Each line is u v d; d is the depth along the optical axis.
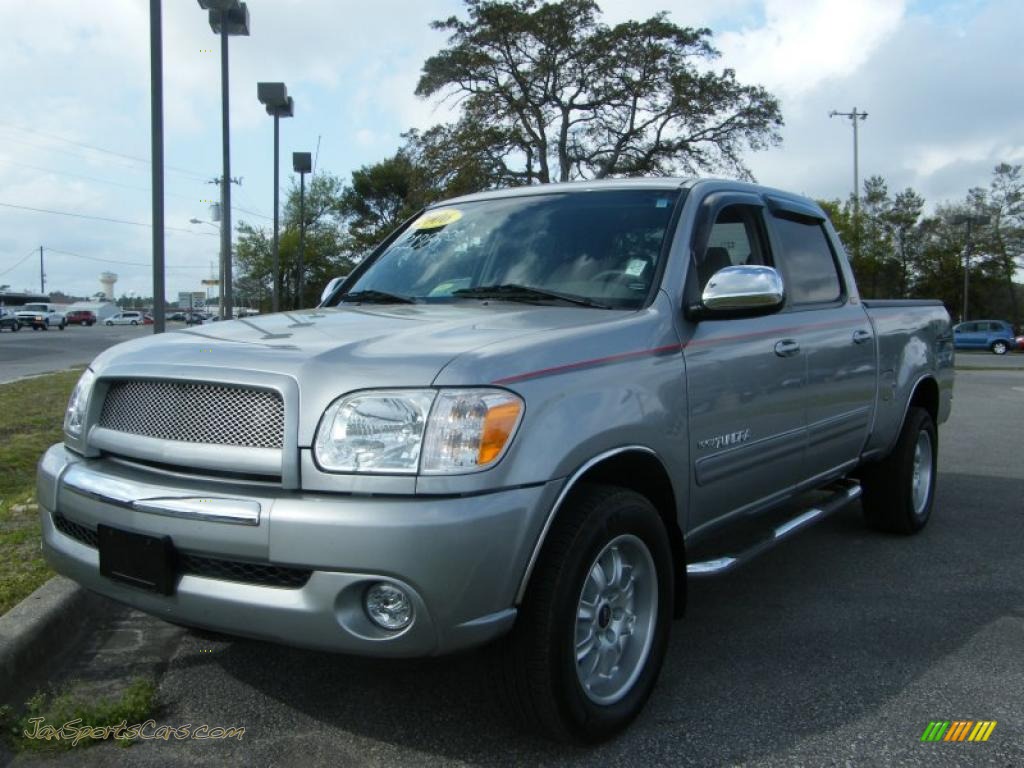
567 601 2.62
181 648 3.63
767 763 2.75
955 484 7.28
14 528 4.91
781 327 3.96
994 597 4.38
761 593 4.44
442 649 2.44
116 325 82.00
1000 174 58.09
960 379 21.48
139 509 2.63
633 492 2.93
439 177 34.38
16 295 91.19
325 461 2.47
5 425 8.79
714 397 3.39
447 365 2.53
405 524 2.36
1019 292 62.22
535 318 3.09
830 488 5.24
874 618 4.07
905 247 59.06
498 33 33.56
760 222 4.22
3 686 3.09
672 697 3.23
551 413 2.63
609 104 35.06
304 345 2.75
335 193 60.97
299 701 3.17
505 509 2.46
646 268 3.46
